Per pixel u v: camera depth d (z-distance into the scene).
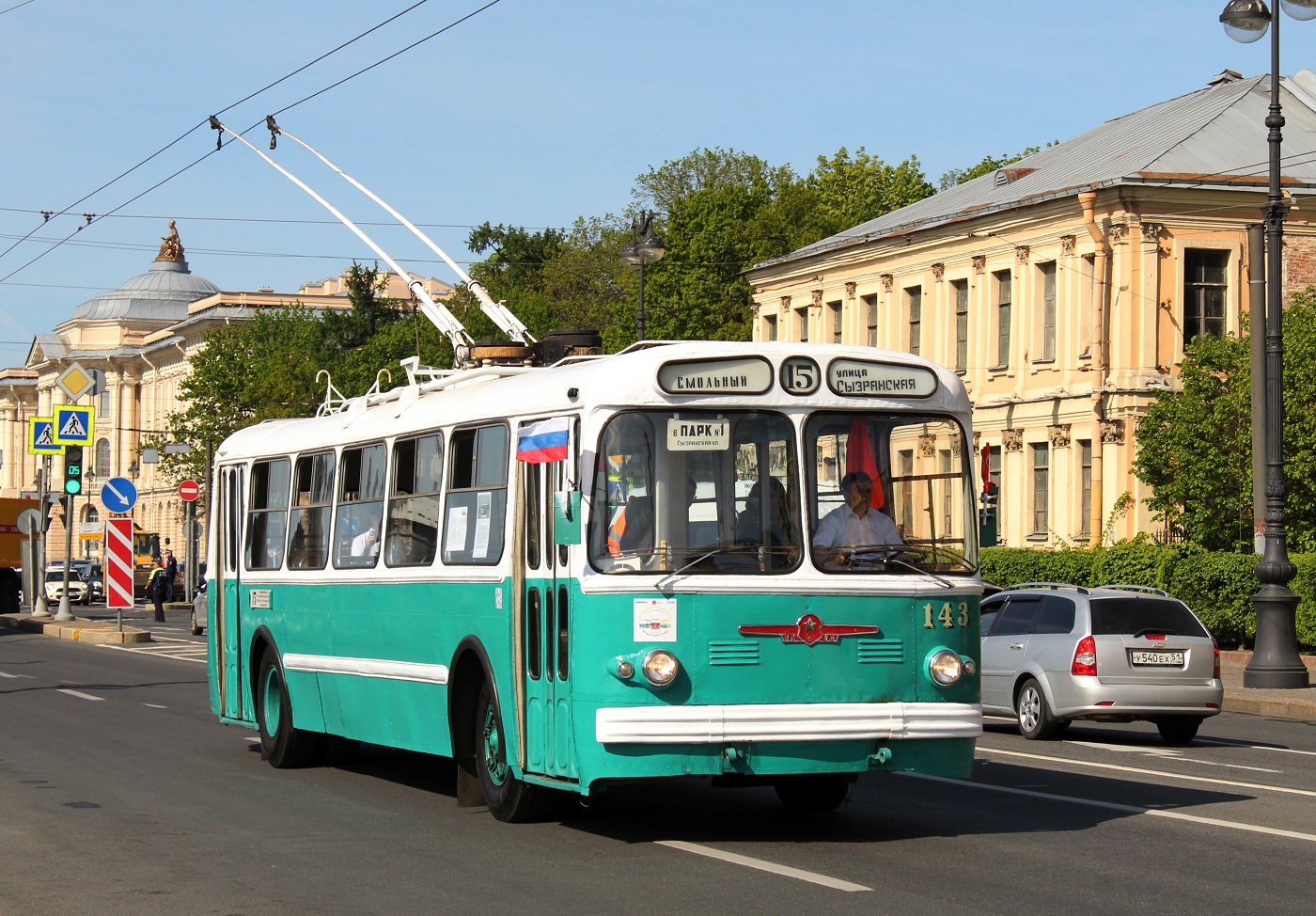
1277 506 25.84
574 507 10.29
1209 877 9.30
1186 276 41.66
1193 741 18.86
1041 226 43.84
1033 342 44.19
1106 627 18.42
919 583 10.59
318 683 14.59
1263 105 44.62
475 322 64.81
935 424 10.93
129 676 26.86
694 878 9.30
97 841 10.77
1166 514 37.19
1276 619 25.70
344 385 78.25
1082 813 11.91
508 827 11.32
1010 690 19.33
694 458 10.36
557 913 8.38
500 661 11.34
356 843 10.66
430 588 12.45
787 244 69.50
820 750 10.25
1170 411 35.66
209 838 10.89
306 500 15.16
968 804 12.44
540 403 11.01
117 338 118.19
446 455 12.40
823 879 9.23
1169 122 45.62
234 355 76.62
